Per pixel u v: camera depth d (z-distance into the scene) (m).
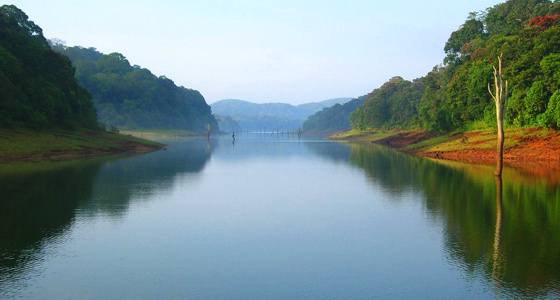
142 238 19.19
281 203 27.98
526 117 58.78
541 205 25.47
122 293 13.21
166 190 32.88
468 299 12.82
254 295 13.16
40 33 92.06
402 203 27.34
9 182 34.34
